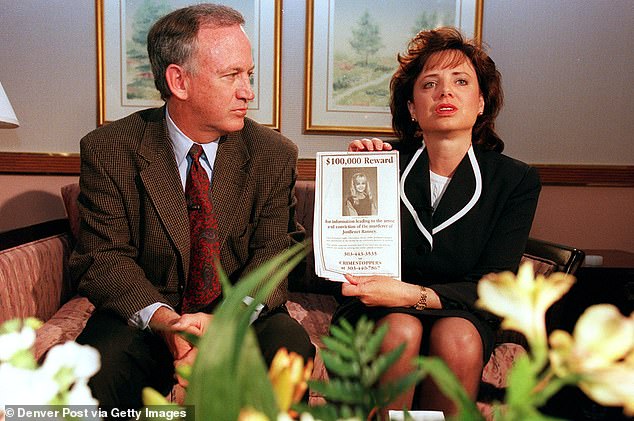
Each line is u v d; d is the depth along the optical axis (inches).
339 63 139.6
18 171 135.1
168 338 73.3
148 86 136.6
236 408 20.0
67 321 98.0
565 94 143.9
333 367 28.3
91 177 85.2
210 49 79.3
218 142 89.0
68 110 135.9
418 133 99.5
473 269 89.8
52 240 111.3
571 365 20.0
